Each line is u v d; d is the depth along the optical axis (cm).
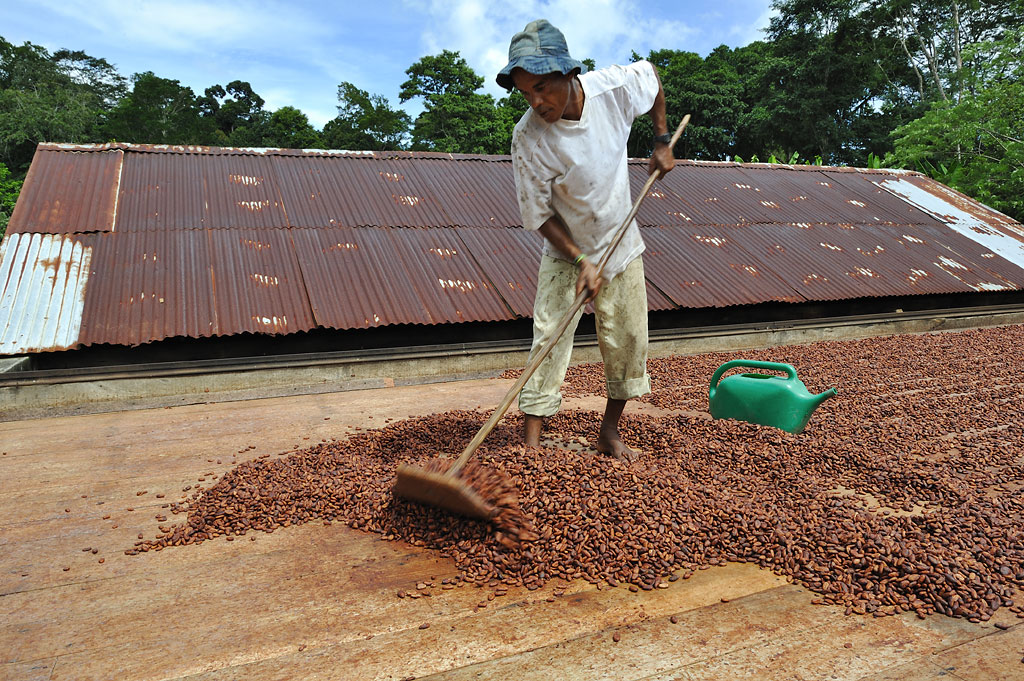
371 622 216
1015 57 1898
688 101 4369
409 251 758
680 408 518
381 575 249
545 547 256
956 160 2131
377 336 664
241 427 479
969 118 1956
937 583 227
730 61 5747
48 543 283
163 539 281
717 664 192
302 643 205
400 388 620
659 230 916
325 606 227
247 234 731
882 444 412
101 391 553
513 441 398
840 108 3866
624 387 361
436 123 5488
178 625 216
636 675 187
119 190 766
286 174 868
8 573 255
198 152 876
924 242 1046
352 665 193
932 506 312
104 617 222
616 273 342
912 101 3900
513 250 797
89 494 343
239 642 206
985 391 567
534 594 233
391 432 423
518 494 285
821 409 500
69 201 729
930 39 3691
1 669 193
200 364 580
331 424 486
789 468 355
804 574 241
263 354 629
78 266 640
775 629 210
